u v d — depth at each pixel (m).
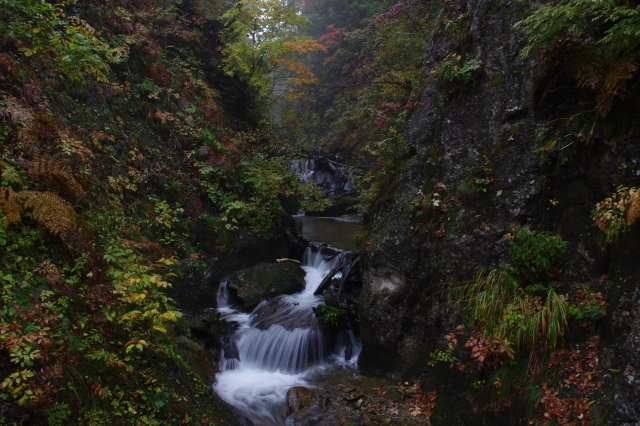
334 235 14.02
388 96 11.45
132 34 9.81
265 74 14.46
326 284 8.95
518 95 5.54
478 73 6.08
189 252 8.26
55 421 2.99
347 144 20.67
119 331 4.24
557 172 4.96
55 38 4.74
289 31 13.85
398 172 6.99
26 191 3.98
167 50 11.92
